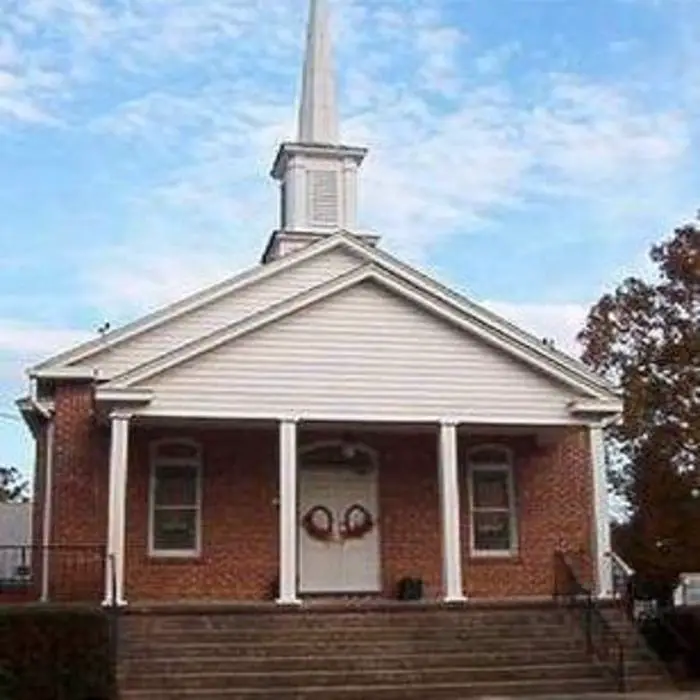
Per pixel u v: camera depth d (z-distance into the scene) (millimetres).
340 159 28234
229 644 18672
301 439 23969
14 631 16391
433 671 18422
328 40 29656
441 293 22516
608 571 22016
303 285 25203
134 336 24031
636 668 19062
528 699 17438
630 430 29406
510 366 22672
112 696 16688
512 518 24438
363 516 24047
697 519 29094
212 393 21188
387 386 22016
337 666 18406
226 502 23344
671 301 29984
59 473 22688
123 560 20875
